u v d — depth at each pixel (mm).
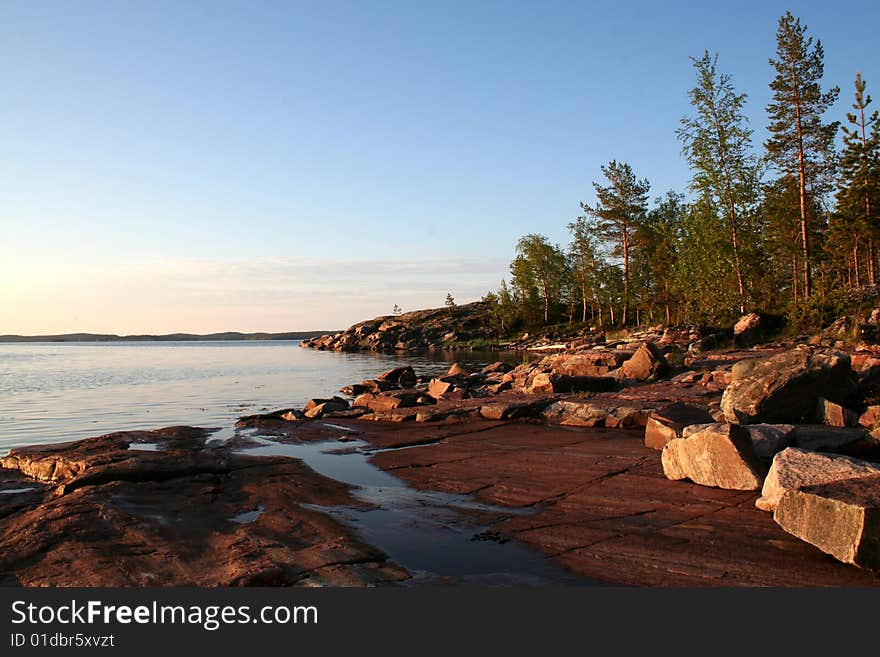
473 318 120125
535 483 10734
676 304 59312
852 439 10242
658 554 7254
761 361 15156
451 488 10680
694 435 10109
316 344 146625
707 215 41000
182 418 22125
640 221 67750
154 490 10016
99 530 7949
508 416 18094
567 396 20094
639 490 9953
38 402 28062
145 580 6609
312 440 15898
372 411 20938
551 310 98812
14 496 10117
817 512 6969
